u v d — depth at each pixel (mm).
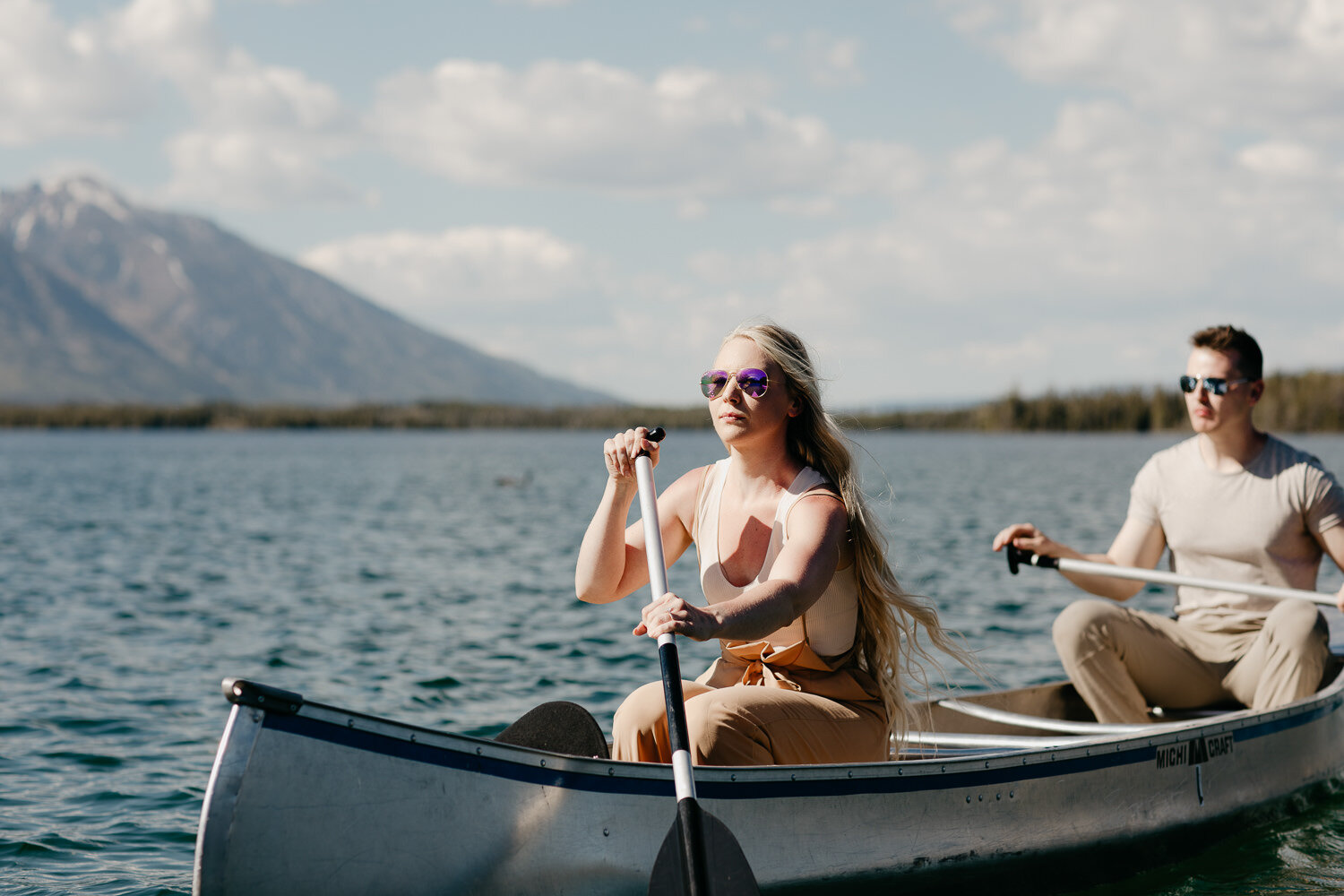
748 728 2969
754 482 3133
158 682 7031
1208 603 4879
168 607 10289
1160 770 3998
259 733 2461
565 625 9258
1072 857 3721
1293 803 4566
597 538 3242
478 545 16469
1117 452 64750
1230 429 4734
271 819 2467
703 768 2861
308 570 13273
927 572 12109
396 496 29703
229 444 101875
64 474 43781
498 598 10875
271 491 32312
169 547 16000
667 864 2785
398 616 9742
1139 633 4797
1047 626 8766
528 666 7543
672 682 2740
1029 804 3592
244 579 12367
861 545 3131
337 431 184375
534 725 3150
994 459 54812
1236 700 4816
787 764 3033
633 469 3193
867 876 3188
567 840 2812
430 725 5961
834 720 3104
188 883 3818
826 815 3105
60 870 3918
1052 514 20812
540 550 15680
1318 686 5023
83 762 5273
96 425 179750
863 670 3252
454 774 2691
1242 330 4707
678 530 3367
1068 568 4914
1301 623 4520
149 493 31172
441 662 7664
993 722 4898
